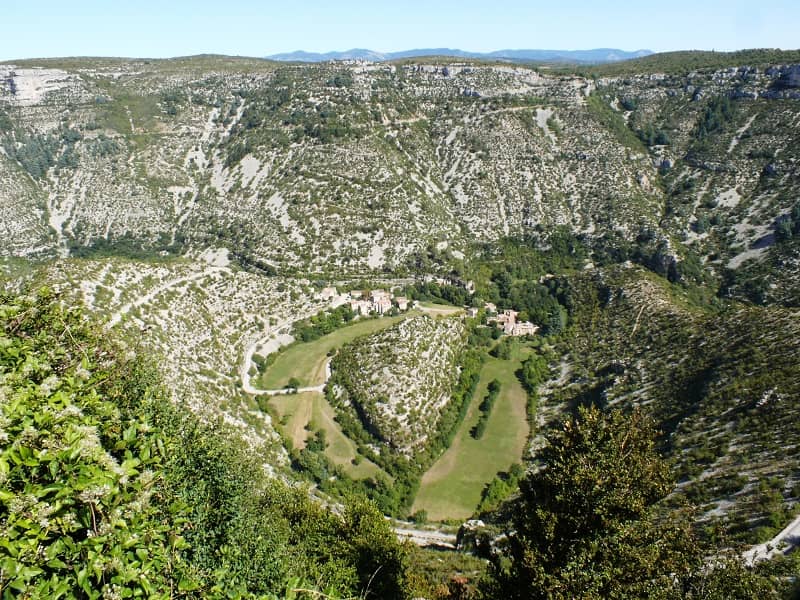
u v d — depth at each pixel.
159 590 11.65
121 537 10.65
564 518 20.67
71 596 9.73
